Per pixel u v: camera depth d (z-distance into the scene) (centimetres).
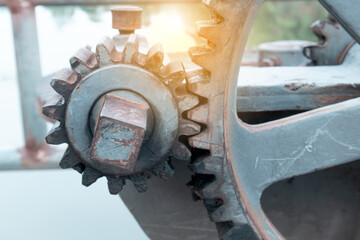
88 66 52
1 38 304
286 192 71
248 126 57
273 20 409
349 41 77
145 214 68
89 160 54
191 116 54
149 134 54
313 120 58
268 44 100
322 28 78
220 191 57
